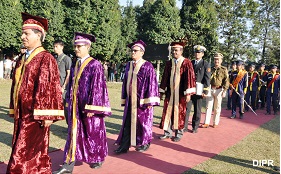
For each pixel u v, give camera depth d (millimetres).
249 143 6250
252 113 10812
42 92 3277
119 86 19203
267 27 32844
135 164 4695
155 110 10305
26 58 3441
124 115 5379
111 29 22078
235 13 27641
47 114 3289
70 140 4199
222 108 11984
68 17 20578
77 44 4230
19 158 3262
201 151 5559
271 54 33219
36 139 3396
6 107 9578
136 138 5285
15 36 19094
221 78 7648
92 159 4297
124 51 25484
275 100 10562
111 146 5727
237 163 4918
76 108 4234
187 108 7004
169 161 4906
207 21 25406
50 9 19500
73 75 4359
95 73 4164
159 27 24484
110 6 22141
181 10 26125
